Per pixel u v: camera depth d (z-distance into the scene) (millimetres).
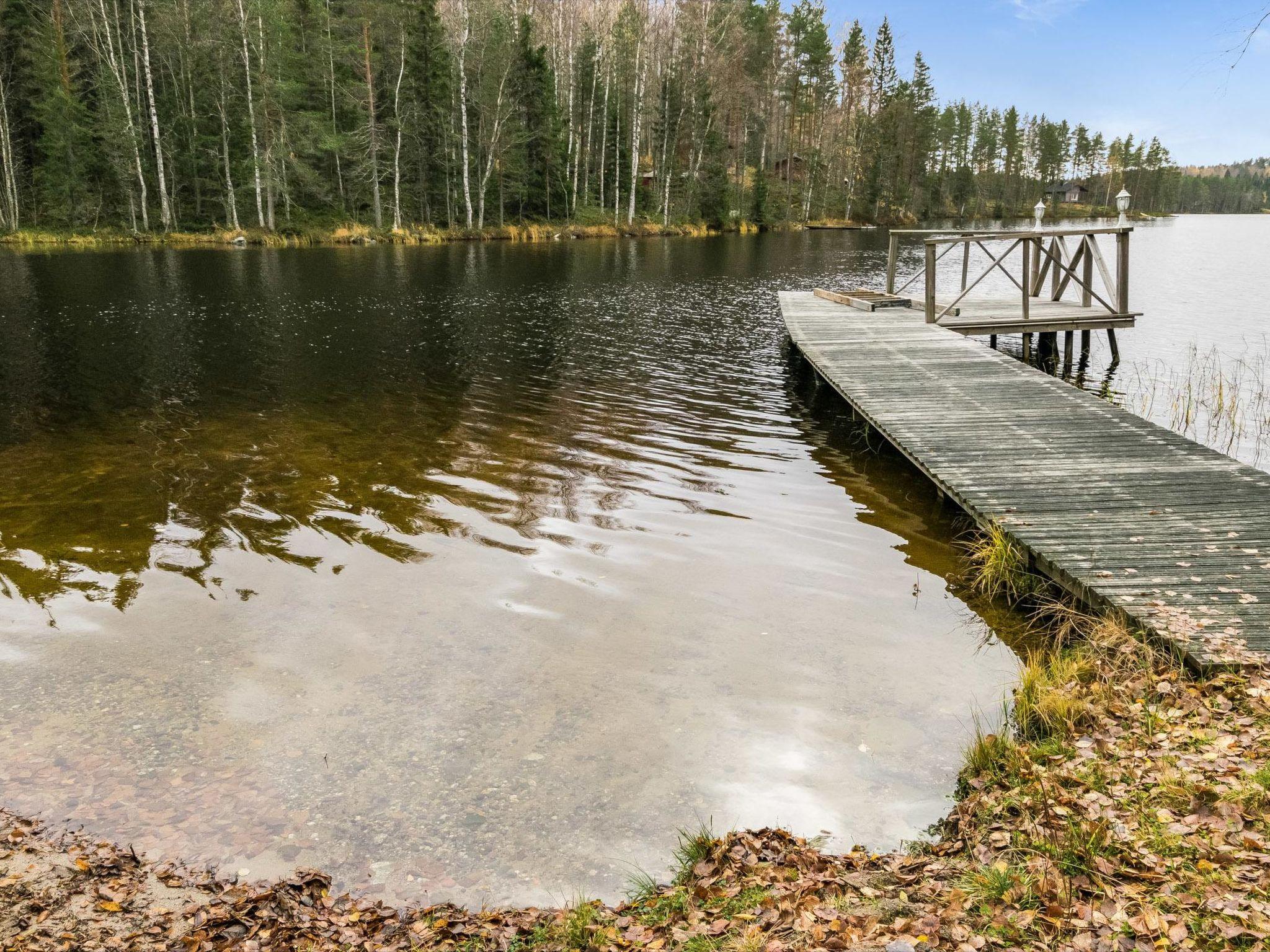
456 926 3213
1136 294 26562
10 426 10836
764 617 6020
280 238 43938
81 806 3924
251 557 6918
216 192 47125
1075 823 3480
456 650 5496
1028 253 15078
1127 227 15000
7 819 3803
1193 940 2688
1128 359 16125
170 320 19484
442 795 4078
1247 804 3402
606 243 50031
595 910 3299
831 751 4465
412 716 4754
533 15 62125
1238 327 19891
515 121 53406
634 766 4316
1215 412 11867
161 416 11383
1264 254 45125
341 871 3555
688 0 64312
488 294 25203
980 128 116250
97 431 10641
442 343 17250
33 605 6035
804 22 75812
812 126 80875
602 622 5898
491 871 3578
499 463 9477
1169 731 4164
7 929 3115
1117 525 6605
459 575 6625
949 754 4438
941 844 3668
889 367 12492
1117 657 4992
